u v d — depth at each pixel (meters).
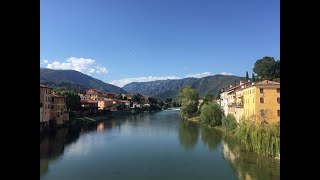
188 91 101.50
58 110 65.50
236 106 63.78
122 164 33.38
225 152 39.34
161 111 163.75
